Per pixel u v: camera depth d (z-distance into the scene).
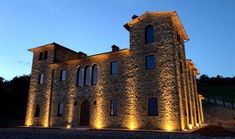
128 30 20.97
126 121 17.78
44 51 26.75
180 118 15.53
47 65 25.59
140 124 16.95
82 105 21.55
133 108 17.67
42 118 23.81
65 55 27.27
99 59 21.38
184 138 10.99
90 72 21.73
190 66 24.25
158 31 18.06
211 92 50.75
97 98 20.31
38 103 24.91
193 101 22.81
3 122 30.58
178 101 15.82
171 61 16.67
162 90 16.48
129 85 18.45
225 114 31.39
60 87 23.66
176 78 16.28
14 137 11.84
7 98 37.84
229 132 13.88
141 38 18.91
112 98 19.28
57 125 22.47
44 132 15.70
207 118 30.78
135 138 11.09
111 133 14.00
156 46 17.80
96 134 13.39
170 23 17.62
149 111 16.86
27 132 15.81
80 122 21.09
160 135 12.30
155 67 17.34
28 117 25.27
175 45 17.67
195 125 21.94
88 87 21.34
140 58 18.44
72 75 23.03
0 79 46.66
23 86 43.41
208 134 13.05
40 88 25.34
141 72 18.03
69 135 12.87
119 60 19.86
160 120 16.00
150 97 16.98
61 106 23.03
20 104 38.97
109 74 20.16
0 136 12.34
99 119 19.56
